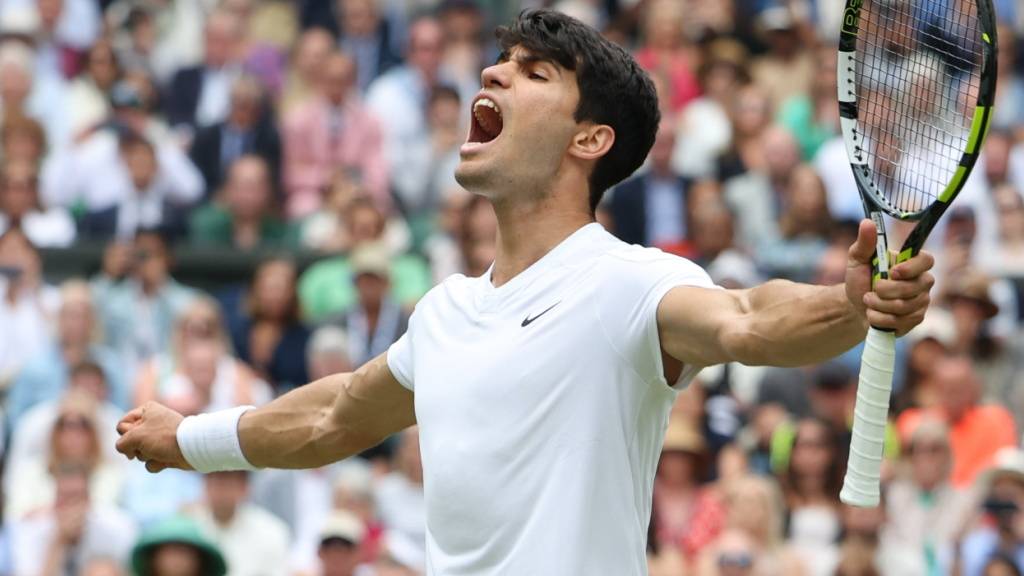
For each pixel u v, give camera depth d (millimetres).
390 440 29906
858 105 12070
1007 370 31734
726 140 39094
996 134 37688
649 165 36375
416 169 39688
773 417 28859
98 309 33062
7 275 33281
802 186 35312
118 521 26562
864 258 9969
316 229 37250
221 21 42125
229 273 36031
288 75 43656
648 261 11172
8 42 39812
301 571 27047
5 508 28141
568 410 11148
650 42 42438
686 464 26609
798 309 10148
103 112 41156
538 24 11805
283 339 32906
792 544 26141
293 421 12977
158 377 30672
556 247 11609
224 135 38594
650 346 11008
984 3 10172
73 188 37375
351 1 44531
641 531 11422
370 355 32750
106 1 44781
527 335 11328
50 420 28859
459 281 12039
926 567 25719
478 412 11336
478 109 11992
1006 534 25500
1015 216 35844
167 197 37656
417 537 27188
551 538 11062
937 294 34219
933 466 26547
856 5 11328
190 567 24062
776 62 42781
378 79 43812
